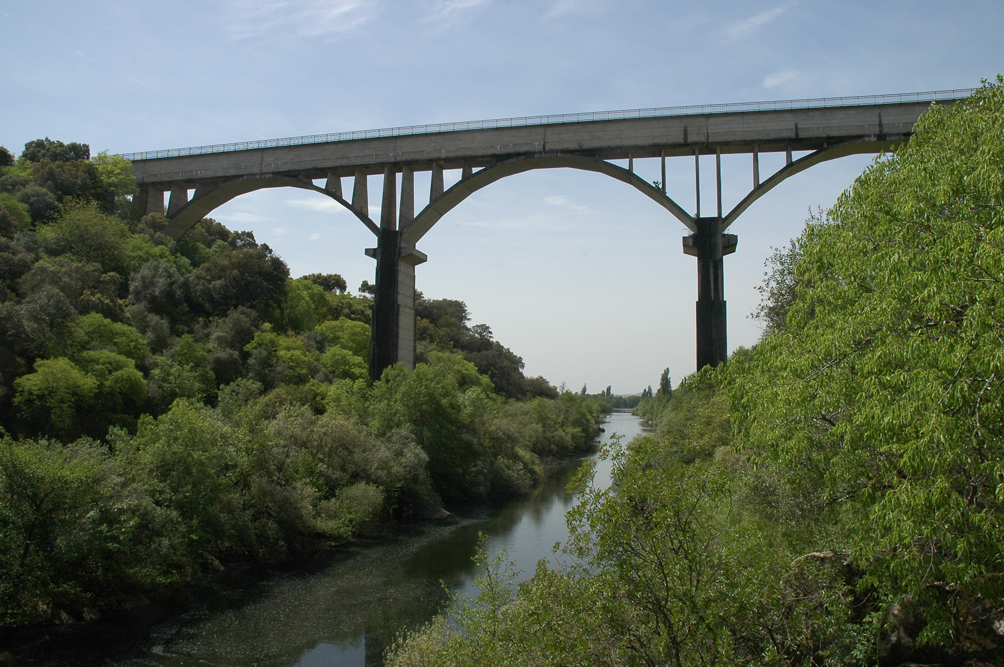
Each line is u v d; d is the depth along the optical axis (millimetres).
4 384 28594
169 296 48344
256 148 49938
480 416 47344
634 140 41812
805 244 12016
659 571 7129
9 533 17922
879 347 8695
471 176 44156
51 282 36125
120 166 55281
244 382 33719
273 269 60344
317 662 17328
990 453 7883
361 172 47781
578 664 7430
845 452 9719
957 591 9031
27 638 18062
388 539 30734
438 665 11336
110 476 21125
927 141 10492
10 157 56438
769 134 39906
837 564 10539
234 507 25078
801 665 8336
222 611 20938
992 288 7012
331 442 32438
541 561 8242
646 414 140500
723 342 38625
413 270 48125
